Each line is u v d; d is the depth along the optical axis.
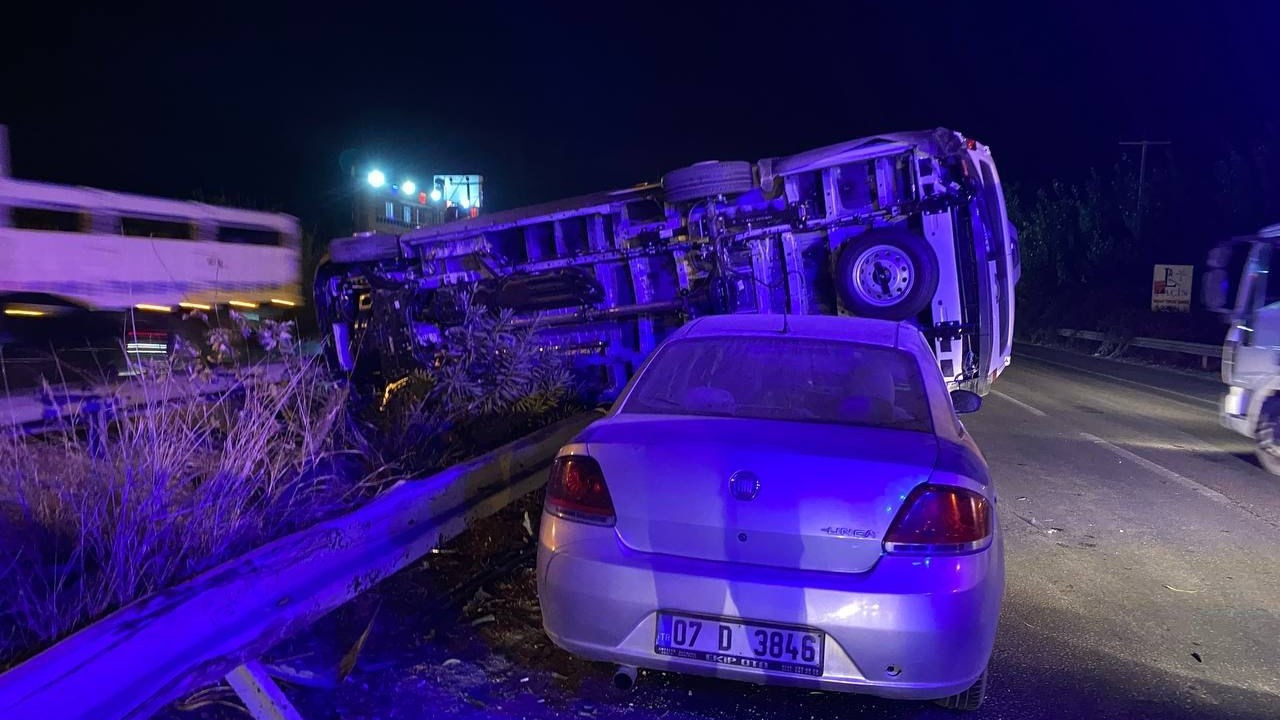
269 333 5.57
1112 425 12.03
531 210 9.02
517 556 5.30
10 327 6.40
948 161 8.22
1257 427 9.09
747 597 3.28
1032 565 5.90
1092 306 31.39
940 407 4.02
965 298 8.35
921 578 3.24
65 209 6.89
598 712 3.68
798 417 3.96
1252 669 4.36
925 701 3.89
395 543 4.09
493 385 6.65
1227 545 6.45
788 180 8.45
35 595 3.21
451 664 4.00
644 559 3.40
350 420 5.69
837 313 8.62
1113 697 4.01
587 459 3.56
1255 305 9.23
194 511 3.80
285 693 3.62
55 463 3.93
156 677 2.74
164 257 7.61
